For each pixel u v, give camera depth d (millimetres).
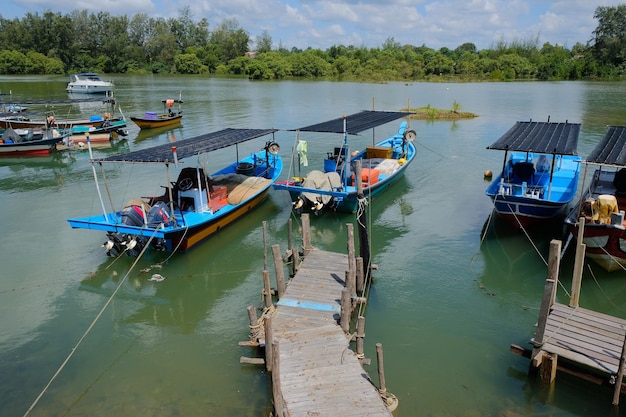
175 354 13102
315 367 11109
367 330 13961
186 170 20031
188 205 19906
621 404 10758
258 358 12242
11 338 13805
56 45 125312
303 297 14117
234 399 11250
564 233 20188
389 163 26797
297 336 12250
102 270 17750
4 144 34312
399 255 18891
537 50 130125
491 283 16703
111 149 37969
